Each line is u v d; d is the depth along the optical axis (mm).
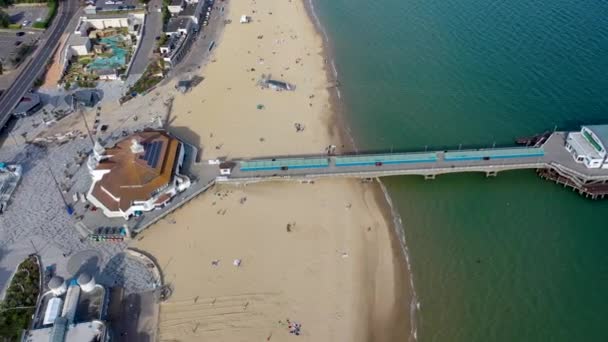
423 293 82125
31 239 88000
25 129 113000
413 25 152375
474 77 128750
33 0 161750
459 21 152000
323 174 100312
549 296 81062
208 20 157500
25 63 134125
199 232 91188
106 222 90938
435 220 94625
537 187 100375
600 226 92250
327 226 93000
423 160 102688
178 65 136125
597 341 75062
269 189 100688
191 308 78375
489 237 91062
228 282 82438
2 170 100188
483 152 103688
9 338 72375
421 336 76188
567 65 129500
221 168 101000
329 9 164250
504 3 159125
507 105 119000
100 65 133500
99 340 69938
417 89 126812
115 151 100500
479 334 76188
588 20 147375
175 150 102125
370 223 93938
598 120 112812
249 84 129375
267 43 146125
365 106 122438
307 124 117062
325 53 142000
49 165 103250
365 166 101750
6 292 78688
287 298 80375
